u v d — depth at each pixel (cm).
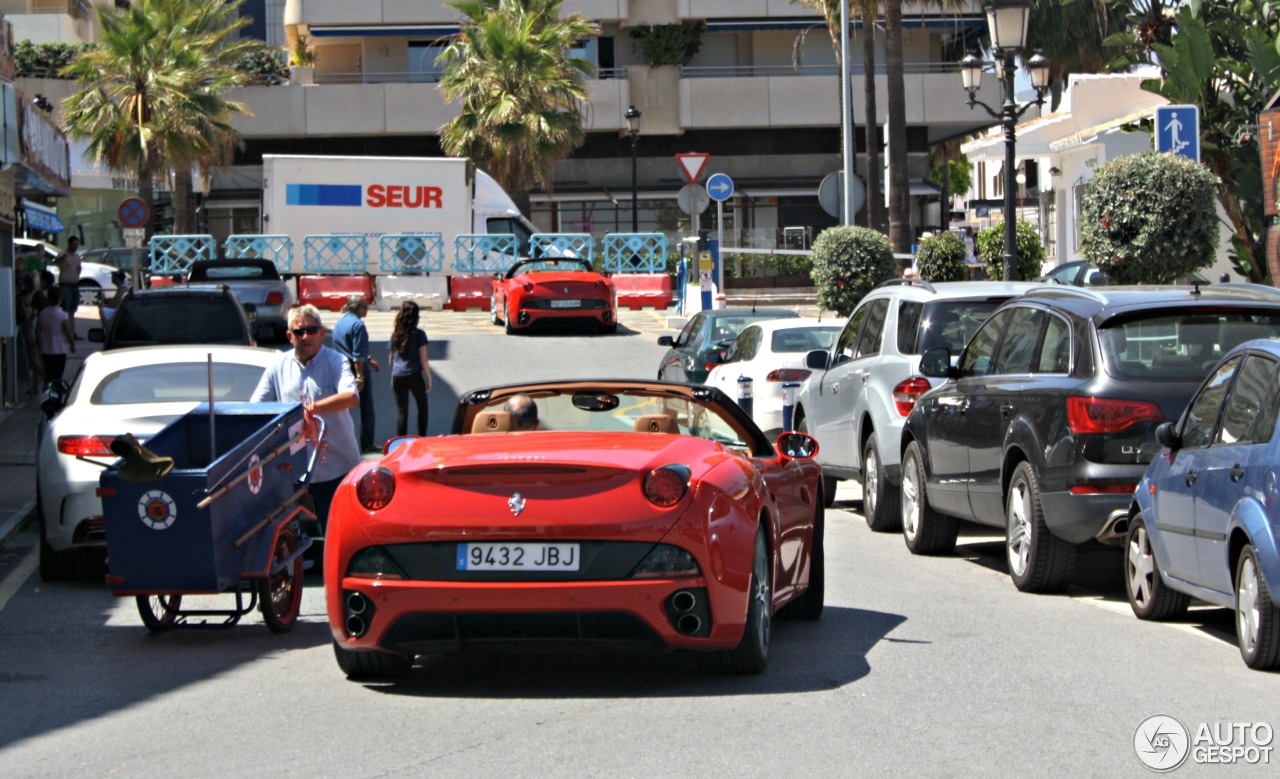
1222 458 773
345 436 979
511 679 730
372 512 667
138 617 941
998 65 2083
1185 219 1750
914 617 888
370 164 3956
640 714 648
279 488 888
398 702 686
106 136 4559
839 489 1677
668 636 655
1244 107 2312
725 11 5478
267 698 702
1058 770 557
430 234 3953
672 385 791
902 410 1230
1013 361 1048
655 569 650
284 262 3931
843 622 873
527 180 4541
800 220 5669
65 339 2425
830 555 1172
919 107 5475
